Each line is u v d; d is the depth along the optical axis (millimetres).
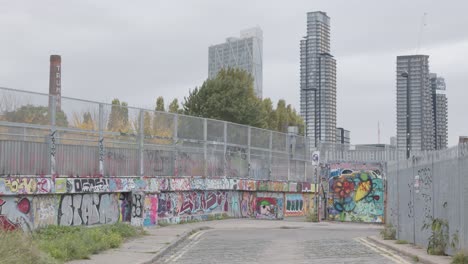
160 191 29984
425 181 18031
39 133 21281
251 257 16844
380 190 37156
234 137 38625
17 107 20312
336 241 22531
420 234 18703
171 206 31625
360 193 37531
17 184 19938
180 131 32438
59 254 15031
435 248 16203
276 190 43250
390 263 15242
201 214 34719
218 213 36656
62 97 22703
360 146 44781
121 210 26625
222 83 63875
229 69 72000
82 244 16766
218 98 62500
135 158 28031
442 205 16203
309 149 49688
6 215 19609
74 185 22953
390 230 22734
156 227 28688
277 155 44375
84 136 23969
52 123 21938
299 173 47750
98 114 25016
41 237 18766
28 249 12586
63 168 22594
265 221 36438
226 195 37656
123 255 16672
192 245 21141
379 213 36844
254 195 41000
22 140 20453
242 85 64375
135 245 19547
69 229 21250
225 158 37438
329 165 38438
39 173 21203
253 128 41094
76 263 14719
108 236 19406
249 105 63188
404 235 20828
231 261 15891
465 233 14156
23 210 20375
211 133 35875
